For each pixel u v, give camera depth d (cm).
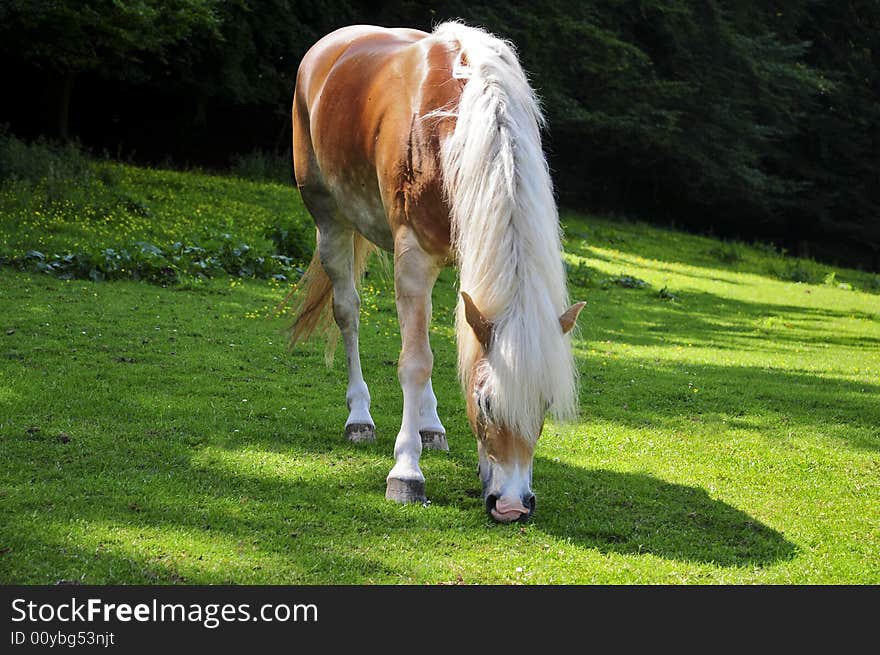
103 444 542
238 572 392
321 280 652
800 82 3375
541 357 398
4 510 435
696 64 3303
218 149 2845
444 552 425
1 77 2345
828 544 467
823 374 988
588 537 458
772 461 619
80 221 1323
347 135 537
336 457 556
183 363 756
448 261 493
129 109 2673
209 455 541
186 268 1190
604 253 2170
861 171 3806
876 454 656
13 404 599
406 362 484
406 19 2769
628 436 666
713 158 3328
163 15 1831
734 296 1783
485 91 442
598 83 3138
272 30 2456
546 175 437
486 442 423
